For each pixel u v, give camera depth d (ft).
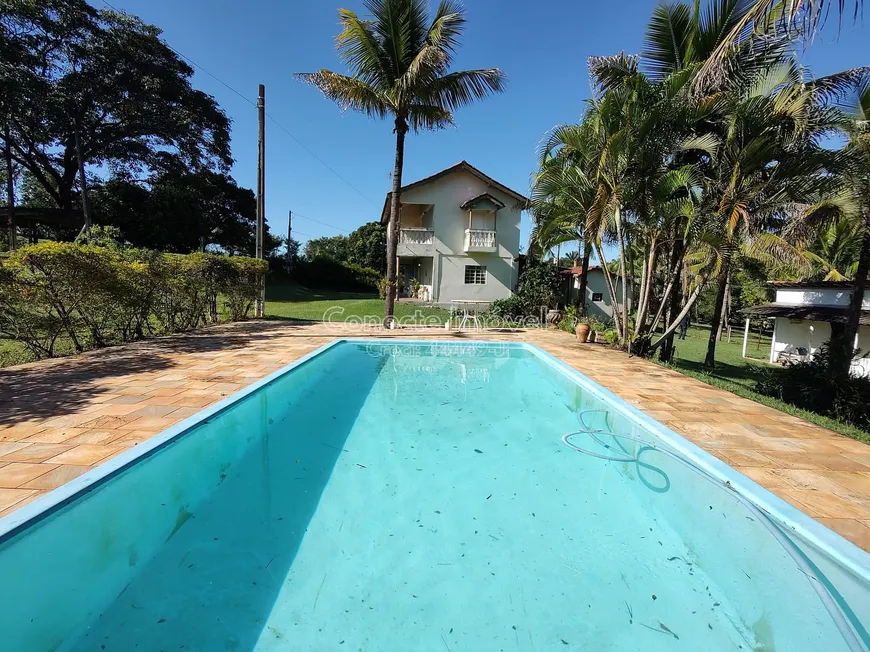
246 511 10.61
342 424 17.07
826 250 53.01
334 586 8.18
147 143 82.07
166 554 8.86
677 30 29.76
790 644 7.04
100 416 13.96
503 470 13.25
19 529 7.84
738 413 16.92
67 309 24.04
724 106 26.48
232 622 7.19
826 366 27.02
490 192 68.80
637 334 31.60
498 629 7.30
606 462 13.89
